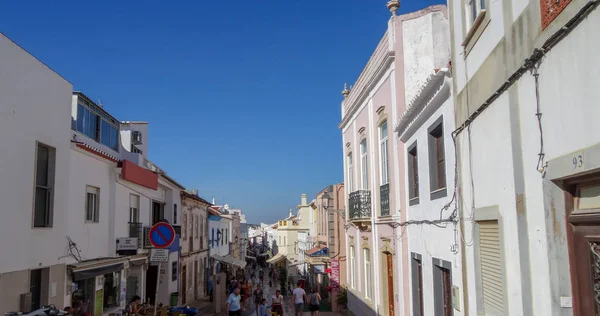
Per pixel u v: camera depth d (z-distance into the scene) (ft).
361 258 59.36
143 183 61.41
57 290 38.86
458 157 25.75
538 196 16.38
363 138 55.98
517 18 17.67
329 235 88.28
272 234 298.97
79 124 50.08
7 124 30.66
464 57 24.63
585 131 13.08
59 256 37.65
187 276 94.84
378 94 49.03
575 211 14.60
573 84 13.67
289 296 122.52
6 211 30.35
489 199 21.26
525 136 17.28
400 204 41.57
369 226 53.88
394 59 42.75
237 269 162.81
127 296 61.62
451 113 27.25
